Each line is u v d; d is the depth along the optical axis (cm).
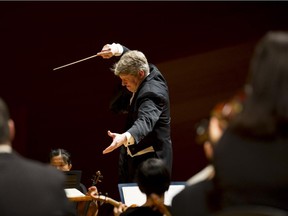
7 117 638
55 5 1884
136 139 1084
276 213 439
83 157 1930
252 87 501
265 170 493
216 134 547
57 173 627
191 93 1933
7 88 1888
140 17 1912
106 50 1332
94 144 1928
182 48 1930
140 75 1195
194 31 1933
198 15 1930
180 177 1934
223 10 1933
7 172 611
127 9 1906
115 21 1905
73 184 1124
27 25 1881
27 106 1905
